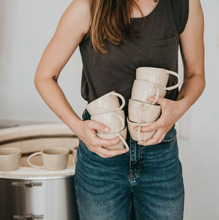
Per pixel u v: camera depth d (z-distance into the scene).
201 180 2.12
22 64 2.17
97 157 1.15
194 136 2.09
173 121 1.06
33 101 2.20
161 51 1.11
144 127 1.02
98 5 1.06
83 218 1.24
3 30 2.15
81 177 1.21
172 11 1.11
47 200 1.41
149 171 1.16
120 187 1.18
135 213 1.26
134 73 1.12
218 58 2.01
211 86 2.04
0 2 2.12
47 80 1.15
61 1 2.09
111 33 1.07
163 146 1.15
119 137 1.04
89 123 1.04
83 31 1.11
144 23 1.08
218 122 2.06
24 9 2.12
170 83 1.14
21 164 1.80
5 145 1.73
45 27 2.12
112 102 1.04
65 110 1.12
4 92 2.21
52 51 1.14
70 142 1.85
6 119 2.21
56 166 1.45
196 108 2.06
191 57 1.21
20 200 1.41
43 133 1.84
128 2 1.06
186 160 2.11
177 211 1.20
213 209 2.13
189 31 1.16
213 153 2.09
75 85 2.14
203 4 1.98
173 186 1.18
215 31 1.99
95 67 1.13
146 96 1.02
